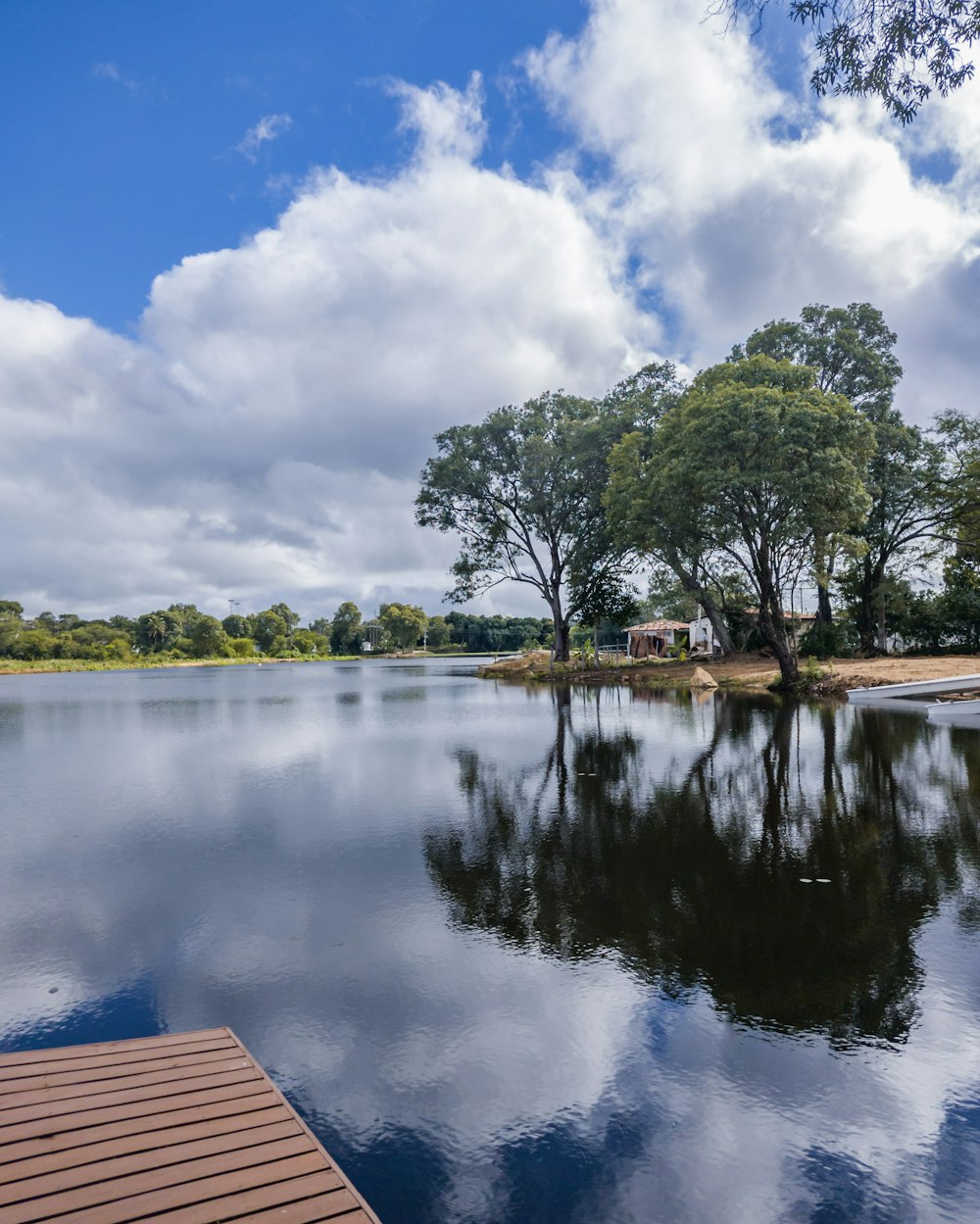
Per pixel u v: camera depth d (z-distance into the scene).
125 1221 2.56
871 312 36.12
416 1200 3.20
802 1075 4.05
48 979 5.19
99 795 11.67
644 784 11.83
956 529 37.16
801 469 24.12
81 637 117.38
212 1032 4.20
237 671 82.38
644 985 5.09
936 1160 3.42
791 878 7.25
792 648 35.81
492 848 8.40
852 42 7.28
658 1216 3.10
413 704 29.08
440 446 43.84
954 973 5.20
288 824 9.59
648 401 39.12
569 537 43.84
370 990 5.02
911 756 13.80
